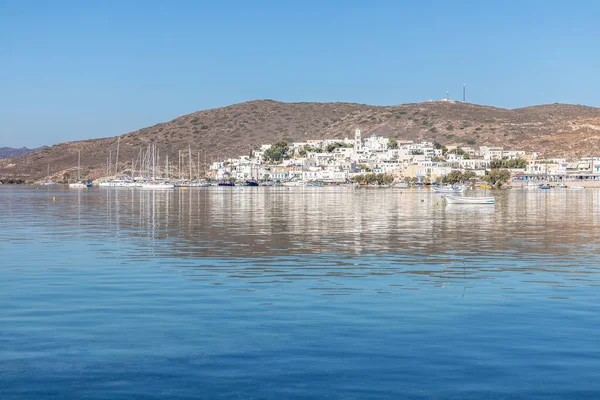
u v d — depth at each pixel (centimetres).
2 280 4634
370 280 4656
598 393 2422
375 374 2612
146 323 3388
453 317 3491
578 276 4844
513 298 4003
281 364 2734
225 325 3341
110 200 19538
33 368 2705
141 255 6034
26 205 16375
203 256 5969
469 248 6631
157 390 2473
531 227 9294
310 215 12019
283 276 4828
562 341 3025
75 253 6181
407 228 9050
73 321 3428
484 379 2553
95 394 2441
